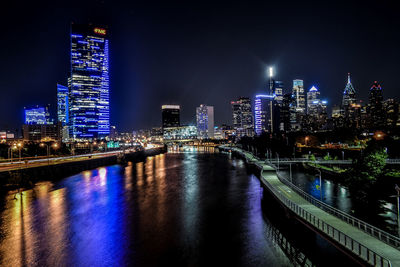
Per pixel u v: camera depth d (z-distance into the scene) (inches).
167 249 1752.0
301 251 1657.2
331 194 2851.9
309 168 4630.9
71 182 4224.9
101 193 3368.6
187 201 2883.9
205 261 1585.9
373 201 2477.9
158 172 5315.0
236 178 4291.3
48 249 1791.3
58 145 7726.4
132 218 2361.0
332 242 1382.9
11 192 3484.3
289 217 1936.5
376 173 2549.2
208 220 2258.9
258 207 2588.6
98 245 1836.9
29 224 2247.8
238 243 1798.7
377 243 1327.5
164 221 2263.8
